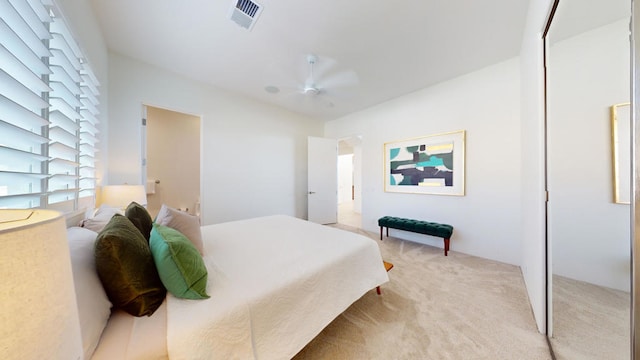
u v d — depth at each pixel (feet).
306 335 3.86
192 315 2.87
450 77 10.11
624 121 3.82
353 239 6.20
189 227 4.76
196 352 2.59
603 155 4.12
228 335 2.89
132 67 8.84
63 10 4.17
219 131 11.69
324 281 4.43
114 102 8.40
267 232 6.89
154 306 2.98
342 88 11.35
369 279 5.59
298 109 14.73
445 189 10.47
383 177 13.23
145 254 3.15
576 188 4.53
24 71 2.84
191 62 9.09
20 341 1.05
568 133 4.58
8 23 2.83
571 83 4.53
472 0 5.80
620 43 3.79
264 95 12.53
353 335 4.73
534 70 5.49
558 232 4.70
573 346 4.29
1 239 1.00
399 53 8.25
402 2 5.90
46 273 1.20
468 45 7.73
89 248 3.07
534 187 5.60
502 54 8.29
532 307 5.64
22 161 3.10
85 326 2.26
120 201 6.85
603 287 4.07
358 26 6.84
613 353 3.83
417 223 10.55
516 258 8.48
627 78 3.72
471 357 4.19
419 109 11.51
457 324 5.08
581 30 4.36
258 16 6.47
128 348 2.40
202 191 11.25
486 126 9.21
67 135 4.29
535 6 5.27
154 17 6.56
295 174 15.28
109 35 7.41
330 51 8.16
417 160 11.57
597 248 4.17
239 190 12.54
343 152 25.39
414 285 6.90
